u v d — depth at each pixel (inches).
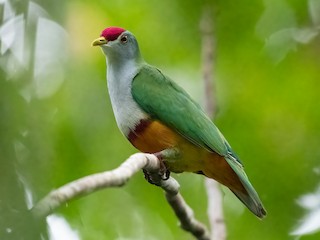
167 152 396.8
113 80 418.3
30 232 189.0
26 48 235.6
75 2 520.4
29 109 221.5
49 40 486.9
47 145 220.4
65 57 506.3
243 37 546.3
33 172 206.8
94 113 520.4
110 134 519.5
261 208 385.7
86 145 513.7
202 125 399.5
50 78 500.1
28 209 191.8
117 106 413.4
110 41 418.9
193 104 409.7
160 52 550.6
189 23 535.5
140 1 539.2
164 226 517.0
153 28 543.8
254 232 514.6
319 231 502.3
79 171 507.5
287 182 518.0
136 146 412.5
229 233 516.4
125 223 512.4
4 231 187.8
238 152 525.7
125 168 258.5
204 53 492.1
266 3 540.7
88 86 522.3
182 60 553.0
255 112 537.3
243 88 544.4
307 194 517.0
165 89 408.2
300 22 546.3
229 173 398.9
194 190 529.3
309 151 522.6
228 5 535.5
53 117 506.6
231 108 539.2
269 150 523.5
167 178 364.8
